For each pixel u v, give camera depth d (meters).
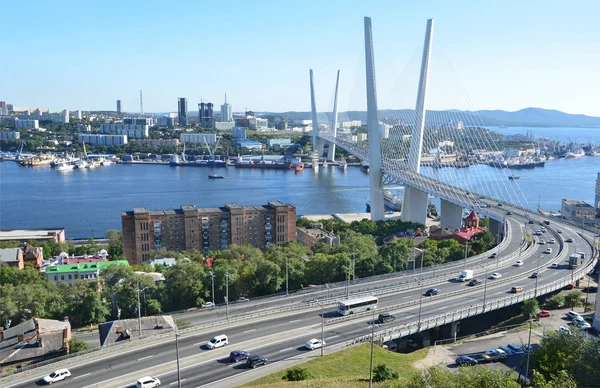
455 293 114.38
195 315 100.31
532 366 84.56
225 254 158.62
